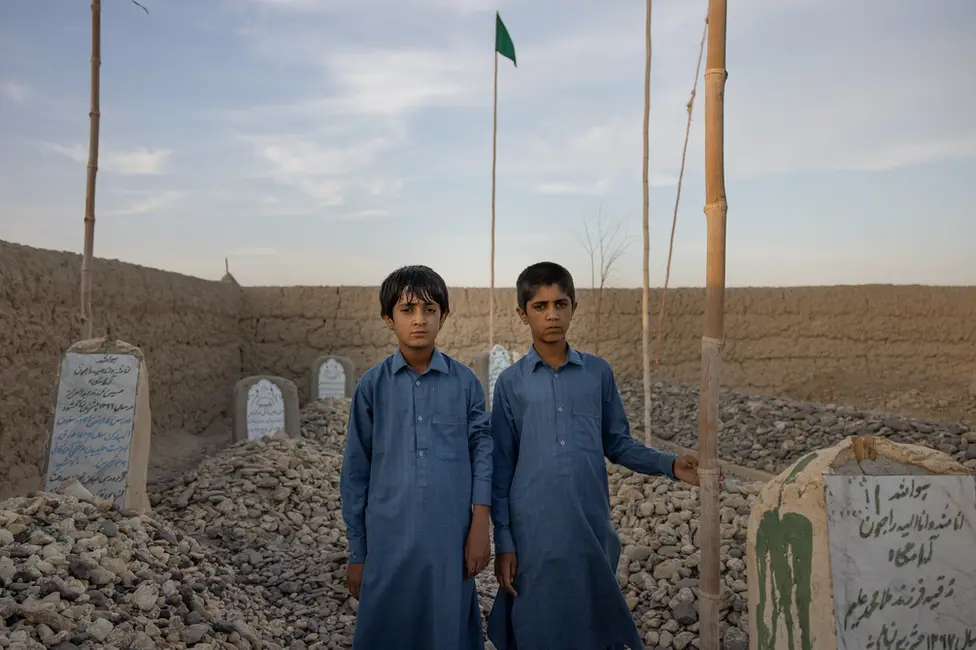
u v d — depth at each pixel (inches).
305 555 163.3
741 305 490.6
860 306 495.2
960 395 451.5
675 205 280.2
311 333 451.2
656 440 299.9
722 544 139.6
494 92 327.9
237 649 101.2
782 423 271.9
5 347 211.5
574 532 88.7
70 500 118.0
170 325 347.9
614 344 472.7
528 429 91.5
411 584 84.0
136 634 91.5
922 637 53.2
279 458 212.1
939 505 54.3
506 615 93.6
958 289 501.4
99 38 172.4
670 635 118.6
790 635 56.5
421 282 87.4
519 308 95.4
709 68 76.3
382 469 87.2
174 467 284.4
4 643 80.0
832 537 54.1
